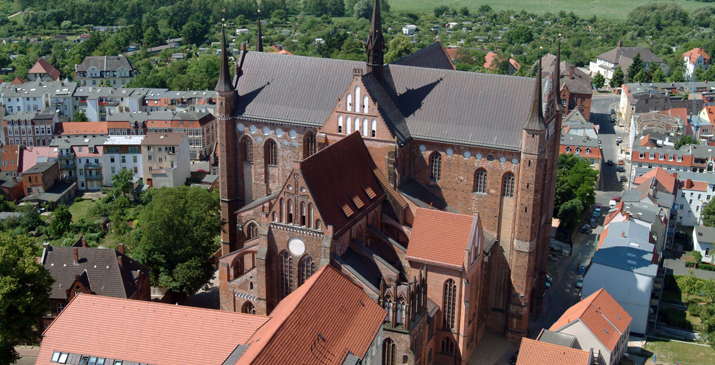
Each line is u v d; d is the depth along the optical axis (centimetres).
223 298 11662
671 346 12688
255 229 13062
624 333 11900
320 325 8588
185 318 8981
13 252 10519
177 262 13075
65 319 9112
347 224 10800
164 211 12875
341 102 12075
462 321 11100
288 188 10538
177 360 8669
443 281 11050
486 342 12212
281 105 13025
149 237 12888
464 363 11319
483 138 11762
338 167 11162
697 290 14350
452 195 12275
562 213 17050
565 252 16112
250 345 8256
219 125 13312
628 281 13038
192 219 13112
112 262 12519
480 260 11475
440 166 12250
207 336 8812
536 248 12419
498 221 12031
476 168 11962
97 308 9162
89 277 12419
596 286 13350
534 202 11581
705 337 12738
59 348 8925
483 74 12175
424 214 11219
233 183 13650
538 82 11112
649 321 13412
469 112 12025
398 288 9994
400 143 11850
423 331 10681
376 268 10988
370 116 11888
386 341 10200
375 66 12362
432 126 12156
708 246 16612
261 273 10931
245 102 13288
